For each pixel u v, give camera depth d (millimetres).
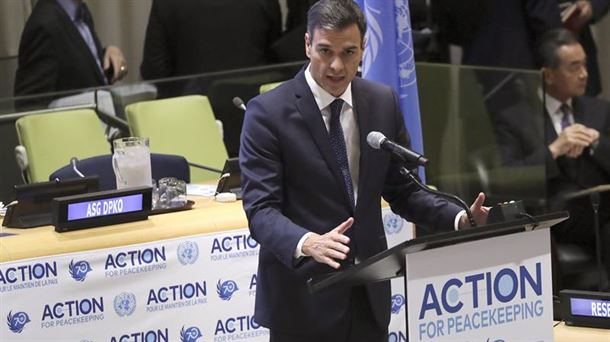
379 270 7277
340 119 8586
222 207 11344
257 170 8414
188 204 11320
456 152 15148
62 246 10156
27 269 10016
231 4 17234
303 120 8461
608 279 14180
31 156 14219
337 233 7793
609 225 14359
